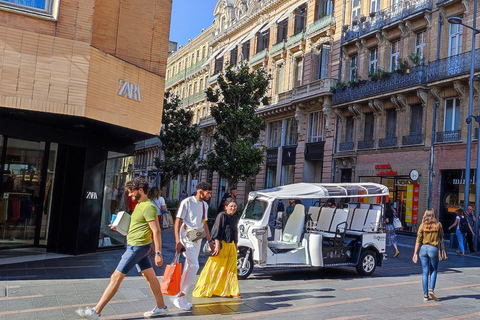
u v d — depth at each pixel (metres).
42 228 11.20
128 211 13.12
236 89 19.91
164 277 6.04
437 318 6.31
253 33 37.47
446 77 20.38
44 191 11.17
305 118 30.59
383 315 6.36
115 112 10.06
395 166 23.23
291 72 32.81
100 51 9.58
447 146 20.55
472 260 13.63
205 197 6.64
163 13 12.12
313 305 6.80
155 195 10.18
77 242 10.96
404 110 23.19
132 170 13.30
